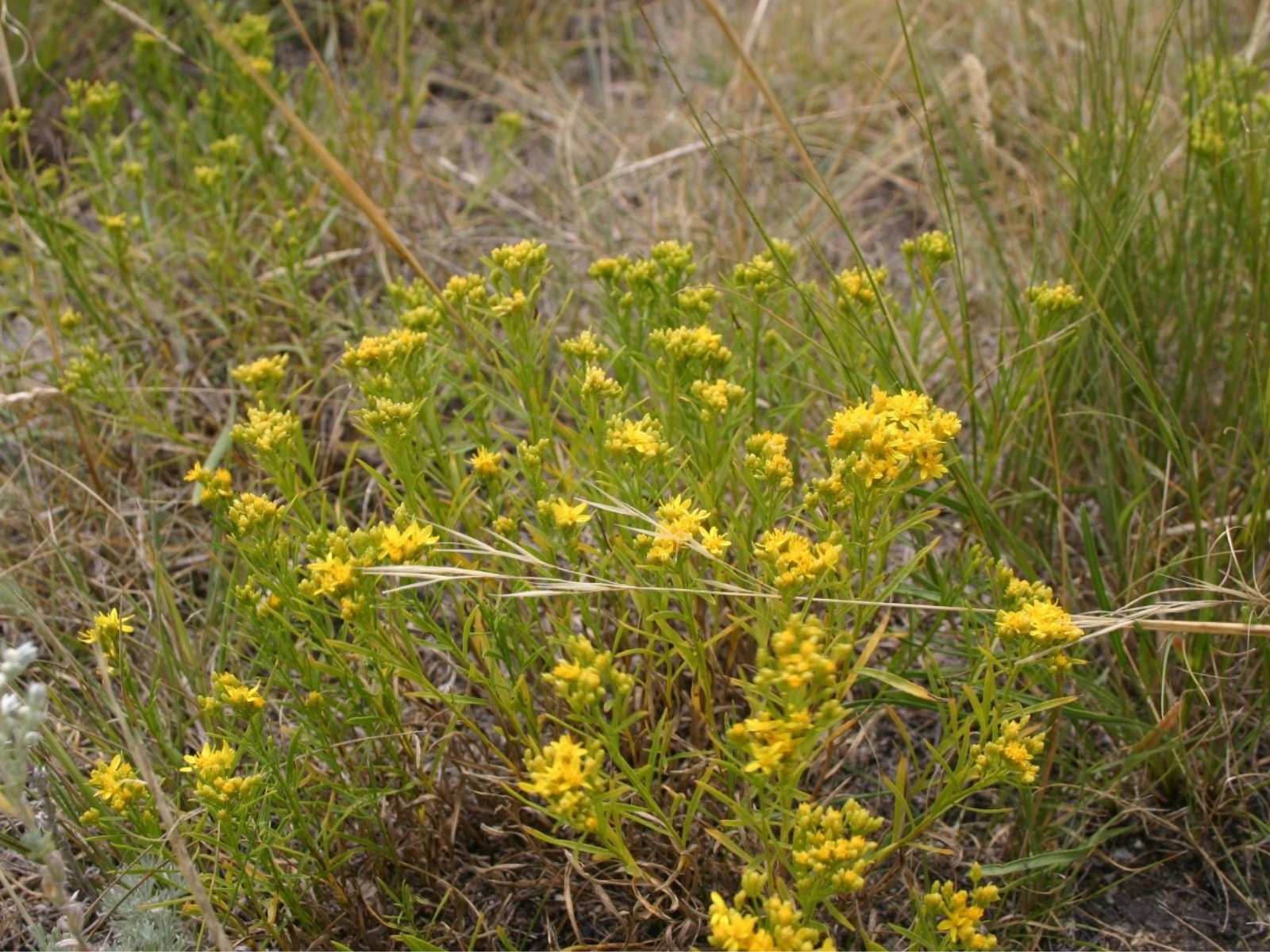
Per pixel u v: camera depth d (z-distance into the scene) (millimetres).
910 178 895
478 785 512
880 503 500
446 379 553
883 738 562
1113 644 536
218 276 705
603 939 491
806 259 802
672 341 495
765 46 1005
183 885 447
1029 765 415
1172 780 532
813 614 550
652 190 876
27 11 899
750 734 380
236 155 729
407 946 468
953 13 1000
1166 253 656
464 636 453
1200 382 632
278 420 486
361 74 890
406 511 450
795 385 629
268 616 462
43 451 664
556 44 1042
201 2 828
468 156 933
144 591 604
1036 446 596
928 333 742
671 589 438
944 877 510
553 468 523
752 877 381
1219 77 682
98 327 708
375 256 789
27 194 688
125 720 415
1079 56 681
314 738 513
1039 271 705
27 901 498
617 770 492
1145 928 503
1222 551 525
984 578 545
